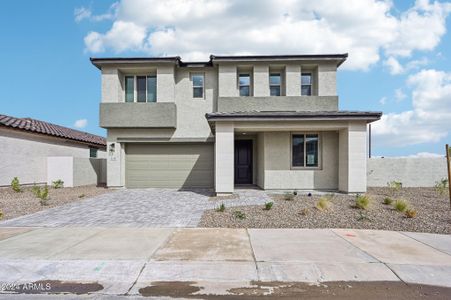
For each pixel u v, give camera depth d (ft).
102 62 50.21
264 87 52.03
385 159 53.21
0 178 47.42
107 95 51.16
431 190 46.52
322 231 22.50
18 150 50.93
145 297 12.83
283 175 45.60
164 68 51.49
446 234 21.97
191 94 53.26
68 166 54.60
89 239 20.30
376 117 39.52
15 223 25.30
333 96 50.83
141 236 21.07
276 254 17.30
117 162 51.72
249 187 49.93
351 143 40.63
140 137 52.03
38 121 68.08
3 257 16.81
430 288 13.57
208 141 52.49
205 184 53.21
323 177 45.60
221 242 19.60
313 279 14.46
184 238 20.54
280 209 30.01
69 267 15.62
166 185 53.11
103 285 13.98
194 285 13.92
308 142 46.09
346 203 33.30
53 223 25.27
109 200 37.91
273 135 45.75
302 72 53.62
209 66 53.16
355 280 14.34
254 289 13.51
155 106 50.60
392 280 14.34
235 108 50.78
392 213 28.27
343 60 51.39
